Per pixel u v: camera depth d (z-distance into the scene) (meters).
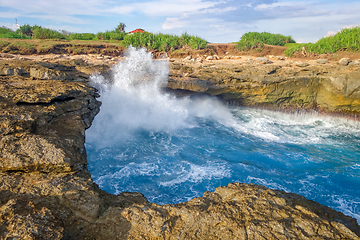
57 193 4.30
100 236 3.71
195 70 16.61
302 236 3.47
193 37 23.14
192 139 11.45
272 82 14.80
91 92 9.30
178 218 4.05
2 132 5.25
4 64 11.96
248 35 26.19
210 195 4.81
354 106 14.37
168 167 8.87
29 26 26.38
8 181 4.38
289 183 8.23
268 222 3.70
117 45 22.02
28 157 4.77
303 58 20.72
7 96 6.74
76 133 6.50
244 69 15.87
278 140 12.02
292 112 15.66
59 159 4.86
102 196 4.72
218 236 3.65
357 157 10.30
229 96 15.45
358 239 3.41
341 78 14.23
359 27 20.69
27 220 3.42
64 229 3.53
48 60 16.73
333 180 8.49
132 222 3.96
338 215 4.20
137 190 7.48
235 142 11.42
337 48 20.20
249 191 4.74
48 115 6.48
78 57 18.64
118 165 8.79
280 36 27.73
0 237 3.19
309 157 10.14
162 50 22.12
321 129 13.88
